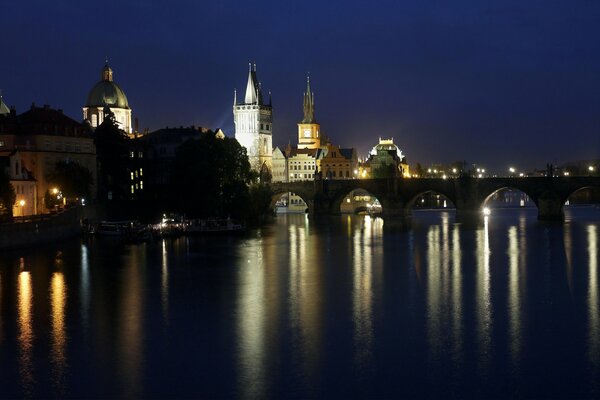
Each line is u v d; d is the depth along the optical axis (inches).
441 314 3097.9
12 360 2500.0
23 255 5009.8
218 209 7460.6
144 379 2314.2
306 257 5029.5
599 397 2161.7
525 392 2202.3
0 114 7190.0
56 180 6594.5
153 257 5017.2
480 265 4520.2
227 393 2204.7
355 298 3449.8
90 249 5462.6
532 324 2918.3
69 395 2197.3
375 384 2263.8
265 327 2888.8
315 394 2192.4
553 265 4473.4
